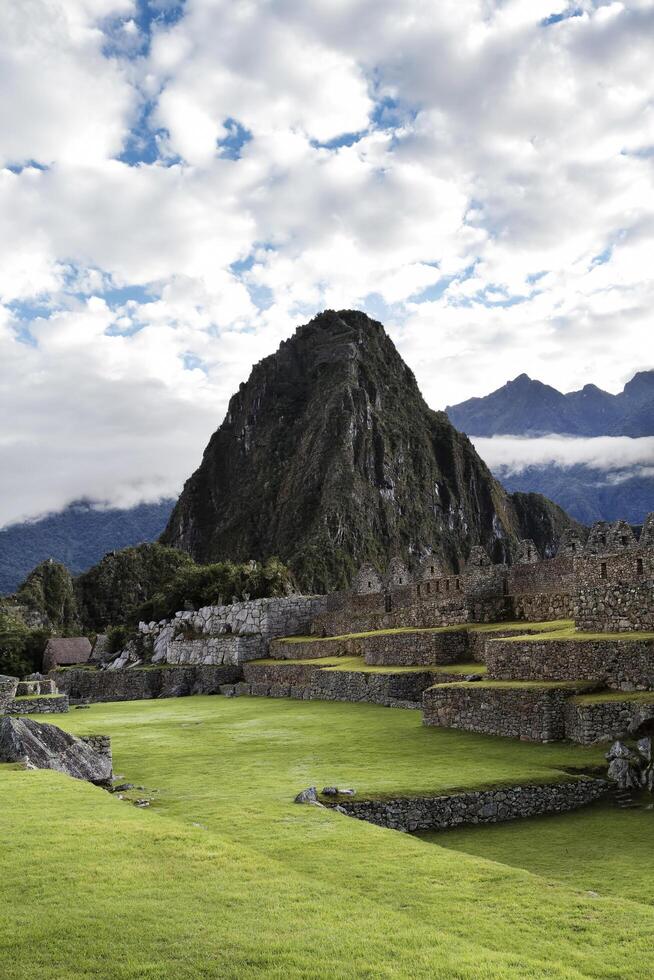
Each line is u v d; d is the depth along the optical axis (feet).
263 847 45.19
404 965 28.99
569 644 87.92
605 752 73.31
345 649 171.01
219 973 27.99
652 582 86.99
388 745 84.84
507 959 30.12
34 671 315.58
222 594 265.13
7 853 40.04
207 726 113.19
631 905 36.99
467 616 140.87
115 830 44.29
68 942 30.17
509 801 62.03
